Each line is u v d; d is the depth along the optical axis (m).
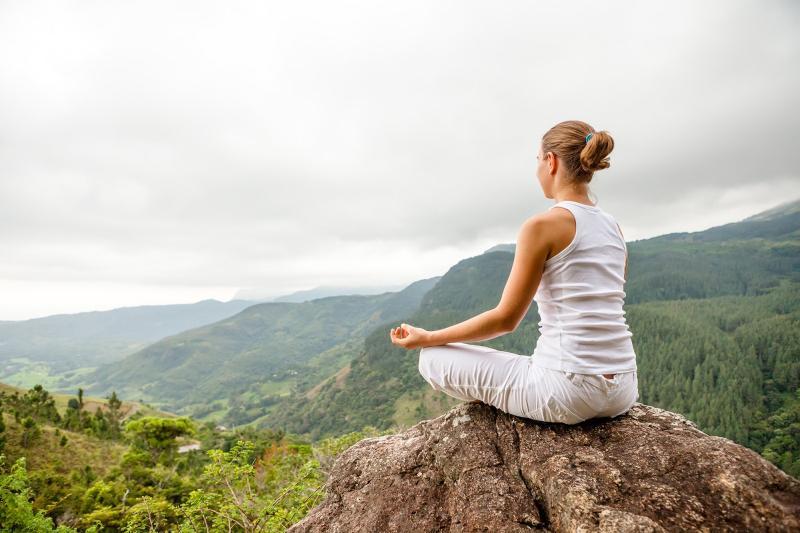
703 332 135.38
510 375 2.32
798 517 1.64
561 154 2.21
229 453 7.59
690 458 2.00
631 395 2.25
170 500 22.94
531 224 2.06
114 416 51.69
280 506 7.44
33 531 11.24
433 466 2.61
